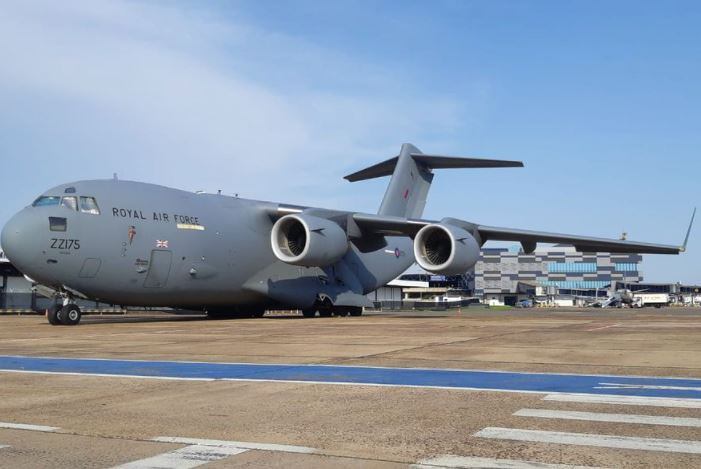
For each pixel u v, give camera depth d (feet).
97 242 61.82
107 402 20.04
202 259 70.33
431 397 20.66
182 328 56.18
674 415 17.90
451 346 36.68
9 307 120.37
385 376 25.05
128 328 56.90
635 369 26.81
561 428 16.42
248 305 81.66
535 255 347.77
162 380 24.32
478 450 14.35
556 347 35.91
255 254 75.97
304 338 43.14
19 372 26.73
